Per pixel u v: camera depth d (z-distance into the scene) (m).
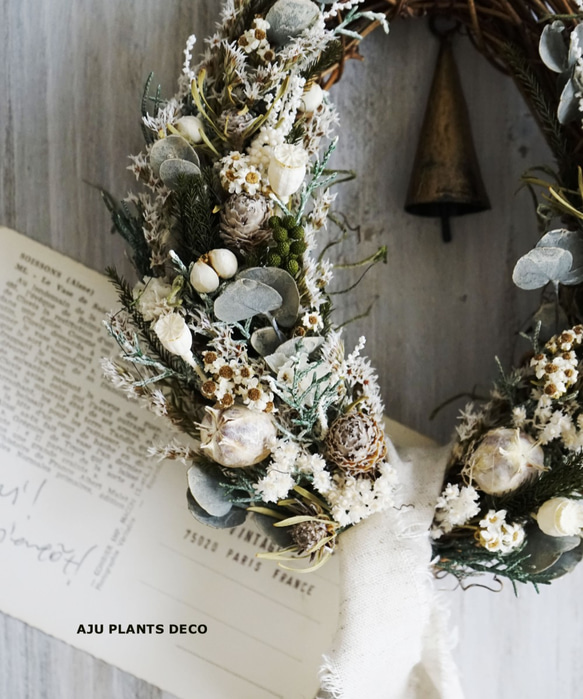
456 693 0.31
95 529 0.34
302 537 0.29
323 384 0.29
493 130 0.34
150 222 0.30
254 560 0.34
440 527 0.31
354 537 0.30
